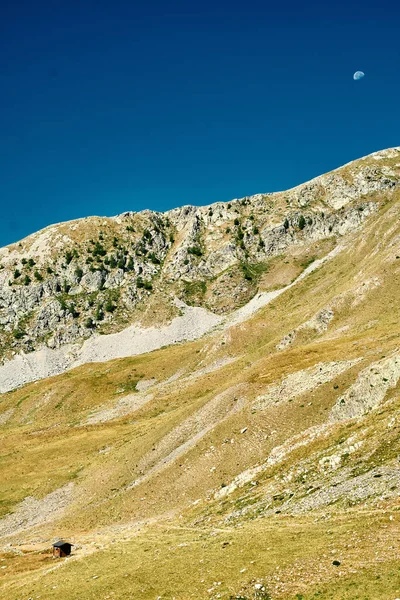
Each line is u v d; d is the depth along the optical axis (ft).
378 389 222.07
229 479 226.99
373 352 273.75
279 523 139.64
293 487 168.45
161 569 130.41
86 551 193.57
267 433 247.09
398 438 155.22
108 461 338.13
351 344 330.95
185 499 230.48
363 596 79.61
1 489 351.05
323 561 100.12
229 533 148.15
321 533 117.70
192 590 107.45
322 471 166.91
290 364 333.01
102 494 284.82
